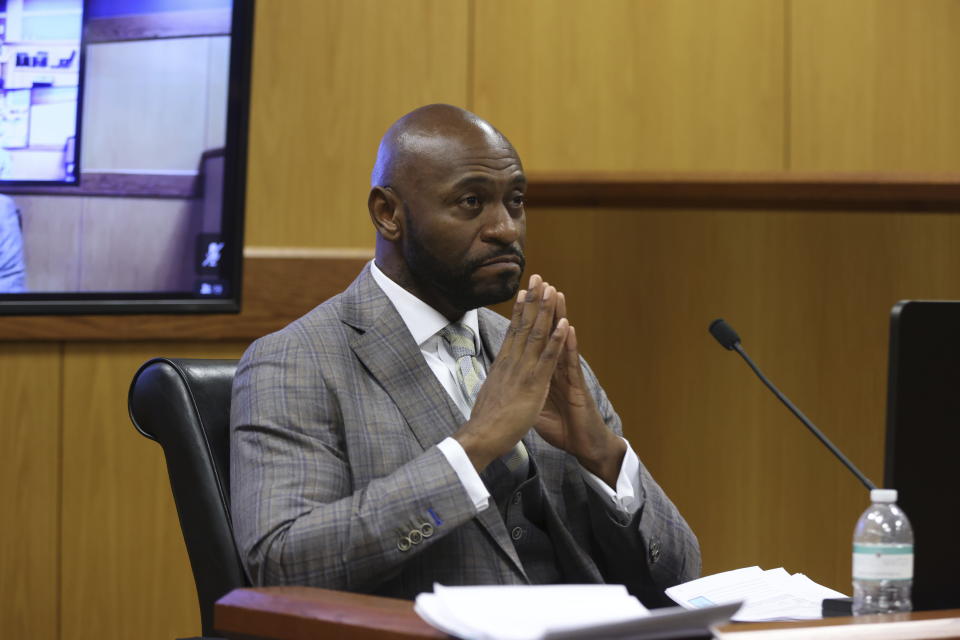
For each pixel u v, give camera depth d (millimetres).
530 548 6008
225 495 5719
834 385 13766
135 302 11281
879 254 13859
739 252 13844
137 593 11234
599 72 12398
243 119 11500
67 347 11336
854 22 12484
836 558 13594
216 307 11406
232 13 11484
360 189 11773
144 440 11320
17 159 11164
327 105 11820
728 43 12445
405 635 3773
